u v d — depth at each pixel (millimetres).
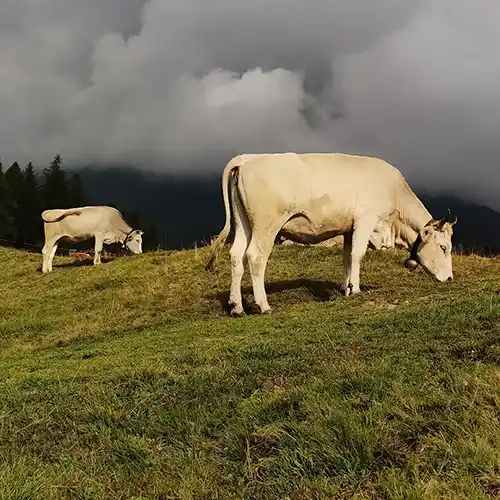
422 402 4148
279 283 13023
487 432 3584
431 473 3295
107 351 8391
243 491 3469
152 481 3785
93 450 4367
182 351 7156
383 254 15031
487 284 8875
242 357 6391
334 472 3510
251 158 10328
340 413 4094
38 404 5535
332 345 6180
